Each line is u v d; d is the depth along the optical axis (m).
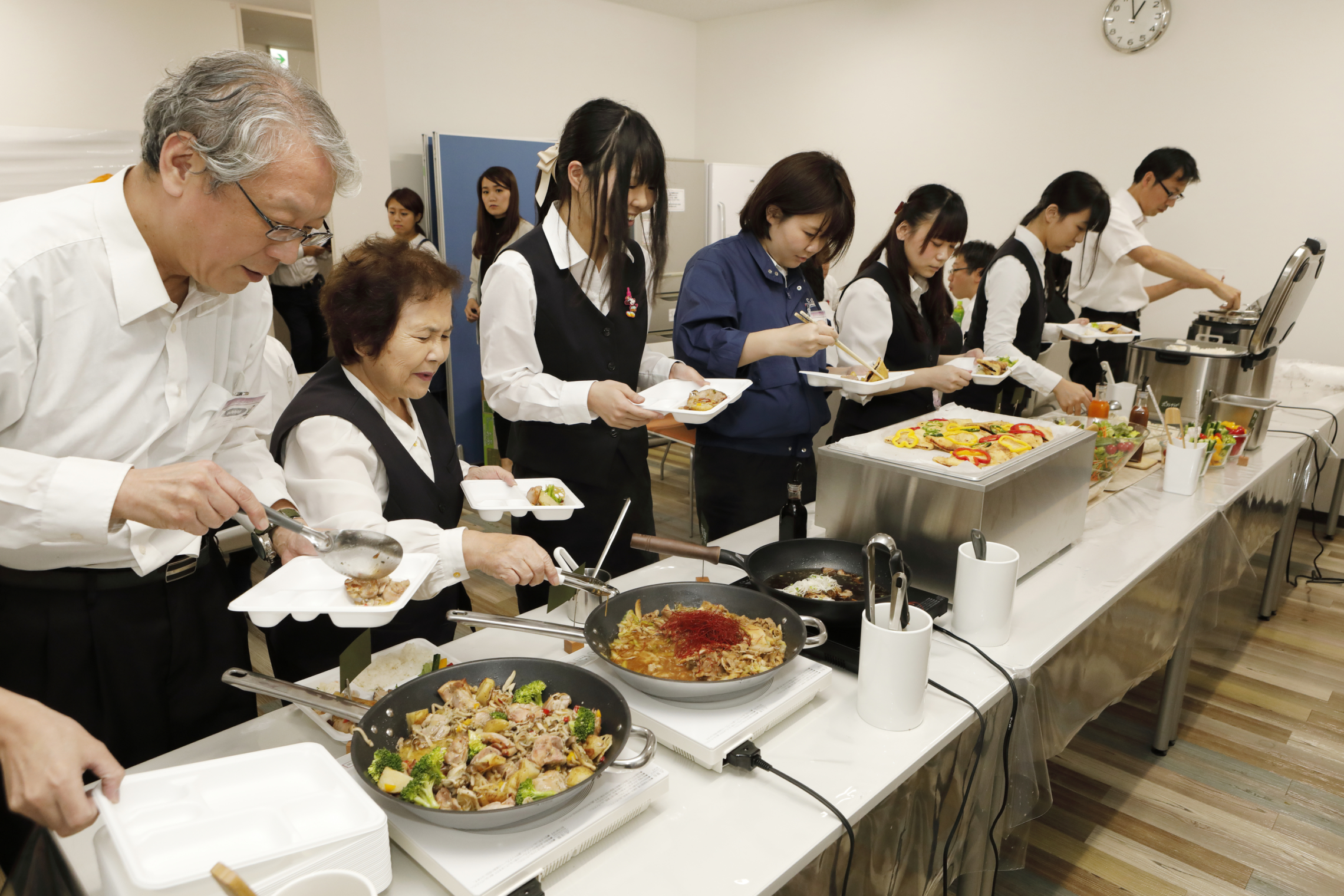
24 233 0.95
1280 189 3.98
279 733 1.04
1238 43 4.00
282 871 0.70
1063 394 2.54
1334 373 3.40
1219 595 2.26
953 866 1.21
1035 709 1.28
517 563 1.13
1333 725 2.46
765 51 6.05
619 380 1.90
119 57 5.18
